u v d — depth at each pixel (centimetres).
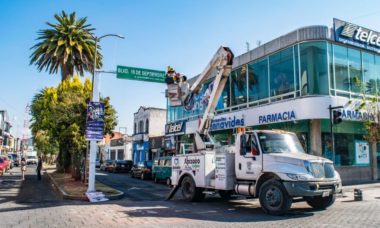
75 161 2189
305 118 1884
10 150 8731
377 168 2189
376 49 2172
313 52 1959
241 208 1138
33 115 3781
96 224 848
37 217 955
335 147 2014
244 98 2453
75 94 2225
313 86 1930
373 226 784
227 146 1278
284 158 999
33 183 2191
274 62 2200
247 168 1103
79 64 2967
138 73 1725
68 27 2820
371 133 1802
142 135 4688
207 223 848
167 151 3562
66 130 1992
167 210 1090
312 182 950
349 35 2044
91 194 1420
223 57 1343
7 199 1406
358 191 1280
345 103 1930
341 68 2020
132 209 1112
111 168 3866
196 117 3017
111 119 2088
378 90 2141
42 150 5372
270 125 2227
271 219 905
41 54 2878
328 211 1034
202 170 1273
